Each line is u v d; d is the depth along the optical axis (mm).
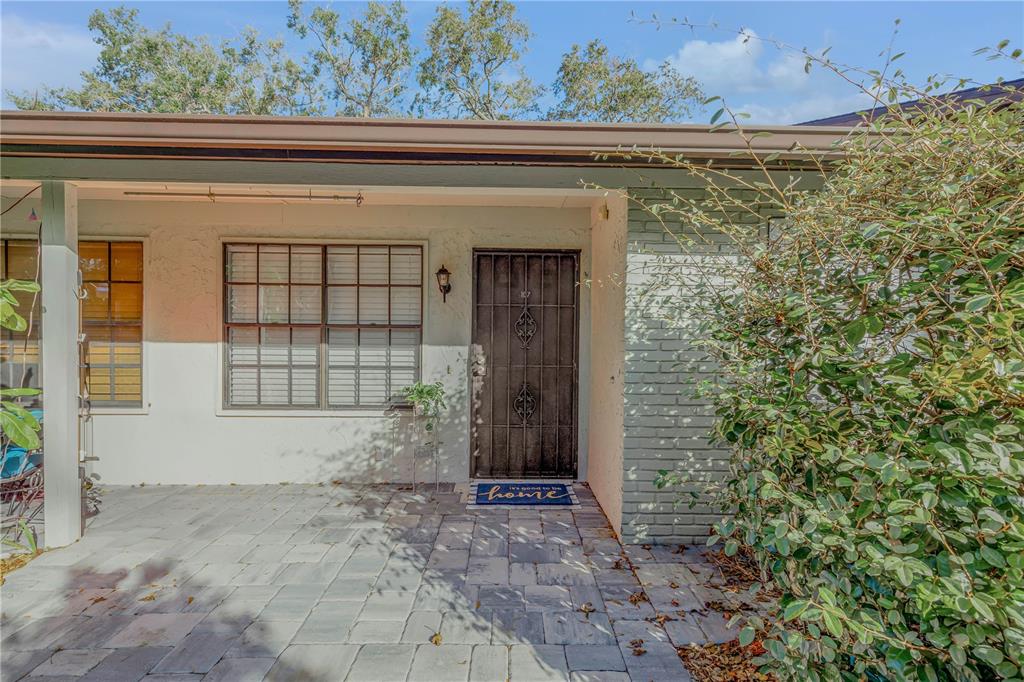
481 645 2561
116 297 5211
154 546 3711
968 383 1326
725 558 3518
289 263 5320
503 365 5414
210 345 5211
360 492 4984
